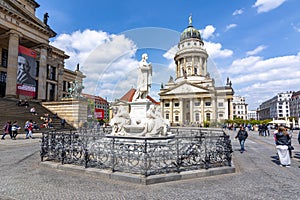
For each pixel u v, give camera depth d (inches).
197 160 250.8
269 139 756.6
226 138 261.0
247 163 301.9
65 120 871.1
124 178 200.4
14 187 183.3
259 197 164.1
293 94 4495.6
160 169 210.7
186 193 171.0
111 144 257.3
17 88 1131.9
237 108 4685.0
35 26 1294.3
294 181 209.3
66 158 256.5
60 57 1791.3
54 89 1713.8
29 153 363.9
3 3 1101.1
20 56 1160.8
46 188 180.9
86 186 185.9
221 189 181.8
